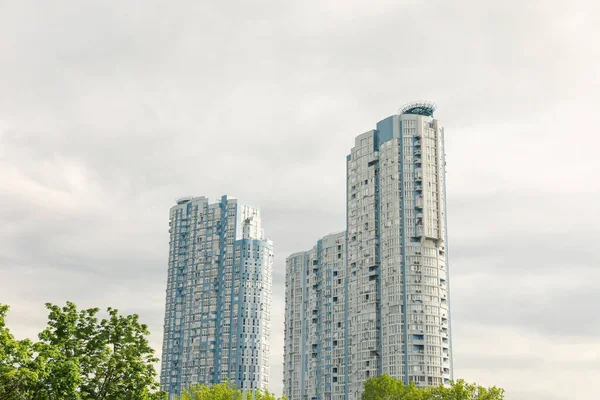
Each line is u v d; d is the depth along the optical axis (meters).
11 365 68.06
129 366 81.19
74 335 81.56
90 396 79.12
